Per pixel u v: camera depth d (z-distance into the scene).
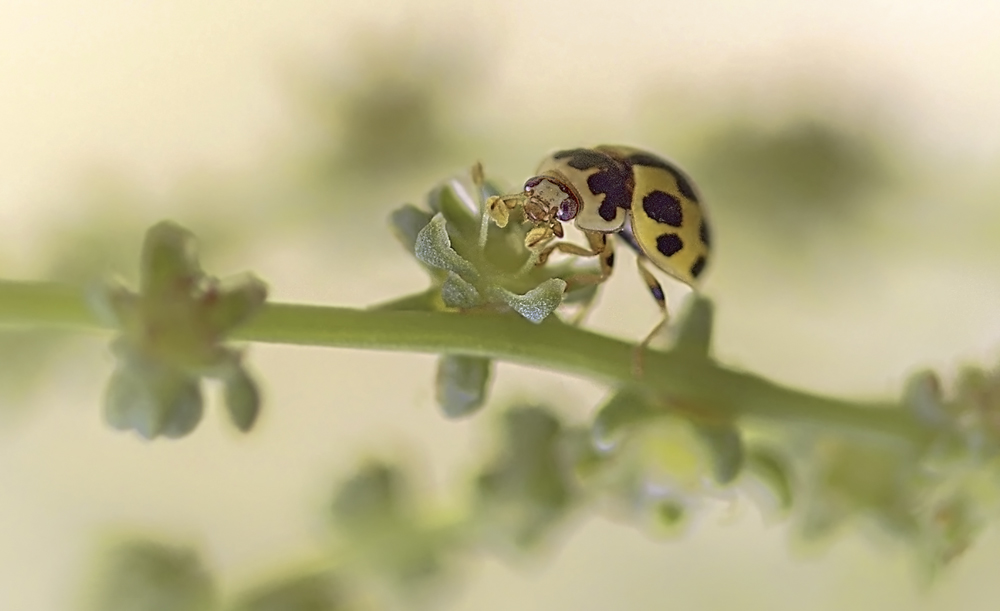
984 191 0.07
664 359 0.06
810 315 0.08
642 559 0.09
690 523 0.07
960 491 0.07
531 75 0.07
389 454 0.07
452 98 0.07
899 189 0.08
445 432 0.08
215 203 0.07
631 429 0.06
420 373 0.08
